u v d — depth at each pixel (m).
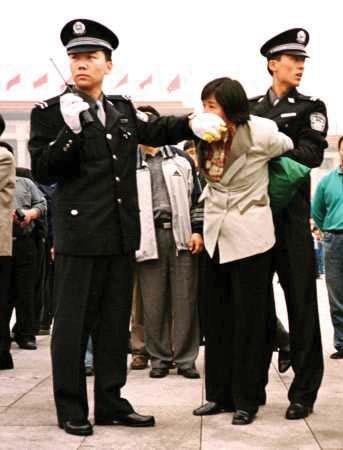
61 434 3.24
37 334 6.84
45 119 3.34
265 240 3.42
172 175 4.82
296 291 3.58
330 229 5.60
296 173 3.44
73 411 3.28
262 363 3.57
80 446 3.05
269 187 3.49
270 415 3.57
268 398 3.95
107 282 3.42
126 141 3.38
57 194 3.37
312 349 3.60
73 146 3.18
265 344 3.63
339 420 3.46
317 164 3.54
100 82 3.35
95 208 3.30
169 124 3.41
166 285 4.75
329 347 5.98
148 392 4.18
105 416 3.40
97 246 3.30
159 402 3.89
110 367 3.42
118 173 3.35
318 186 5.79
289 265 3.59
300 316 3.57
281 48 3.61
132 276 3.48
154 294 4.73
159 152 4.88
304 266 3.59
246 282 3.44
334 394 4.05
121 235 3.35
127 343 3.47
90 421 3.47
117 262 3.42
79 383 3.31
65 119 3.16
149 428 3.34
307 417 3.52
